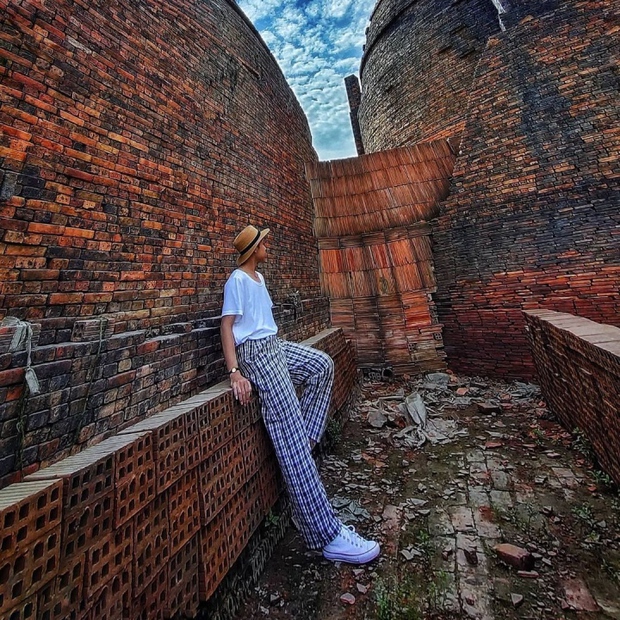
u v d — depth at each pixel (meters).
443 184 6.13
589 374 2.40
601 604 1.53
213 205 3.33
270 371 2.04
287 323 4.50
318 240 6.53
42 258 1.73
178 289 2.67
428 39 7.23
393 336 6.01
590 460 2.67
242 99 4.28
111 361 1.75
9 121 1.69
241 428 1.95
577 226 4.63
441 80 6.86
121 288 2.17
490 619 1.51
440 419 3.97
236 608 1.65
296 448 2.01
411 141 7.33
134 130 2.50
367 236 6.40
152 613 1.18
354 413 4.45
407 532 2.14
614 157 4.45
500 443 3.23
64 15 2.08
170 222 2.71
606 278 4.40
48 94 1.91
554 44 5.02
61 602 0.88
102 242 2.09
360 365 6.04
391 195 6.40
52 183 1.85
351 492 2.67
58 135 1.93
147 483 1.23
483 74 5.56
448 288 5.74
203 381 2.50
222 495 1.67
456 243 5.66
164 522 1.30
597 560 1.77
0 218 1.57
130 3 2.68
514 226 5.11
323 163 6.86
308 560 2.00
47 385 1.41
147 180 2.54
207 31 3.74
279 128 5.38
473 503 2.38
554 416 3.66
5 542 0.75
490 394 4.67
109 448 1.15
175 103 3.01
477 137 5.54
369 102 9.02
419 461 3.08
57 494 0.91
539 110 5.02
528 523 2.10
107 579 1.02
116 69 2.43
